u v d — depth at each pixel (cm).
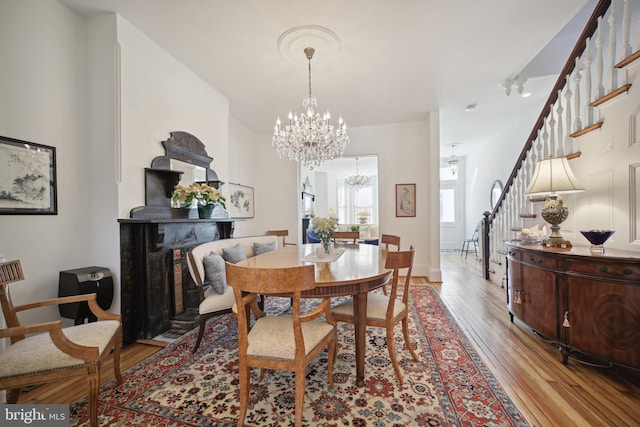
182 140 293
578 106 245
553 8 222
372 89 366
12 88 189
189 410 153
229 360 207
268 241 358
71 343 134
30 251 197
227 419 147
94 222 230
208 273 234
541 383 175
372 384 176
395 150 506
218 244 281
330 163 879
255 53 279
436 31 249
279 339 147
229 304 229
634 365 165
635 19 279
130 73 237
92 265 230
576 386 172
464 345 226
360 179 903
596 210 224
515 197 369
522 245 245
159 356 213
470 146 702
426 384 175
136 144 243
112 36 226
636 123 189
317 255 241
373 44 266
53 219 211
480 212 695
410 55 286
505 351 217
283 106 417
